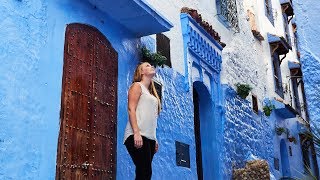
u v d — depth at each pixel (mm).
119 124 5707
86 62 5211
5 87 3994
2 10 4117
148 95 4852
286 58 17062
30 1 4492
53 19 4781
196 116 9289
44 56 4547
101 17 5730
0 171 3791
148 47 6898
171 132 7059
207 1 10016
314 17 5957
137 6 5668
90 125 5051
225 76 10047
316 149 4691
